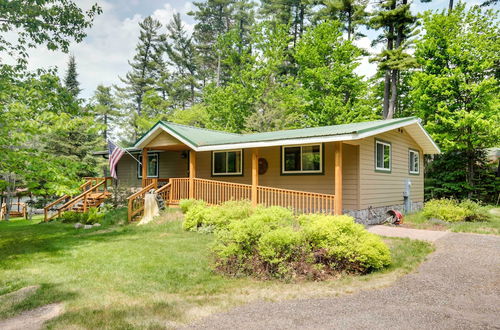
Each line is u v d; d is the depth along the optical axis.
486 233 9.12
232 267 5.98
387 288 5.05
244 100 29.31
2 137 7.89
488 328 3.66
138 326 3.80
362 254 5.79
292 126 25.78
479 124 17.38
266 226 6.32
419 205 16.19
